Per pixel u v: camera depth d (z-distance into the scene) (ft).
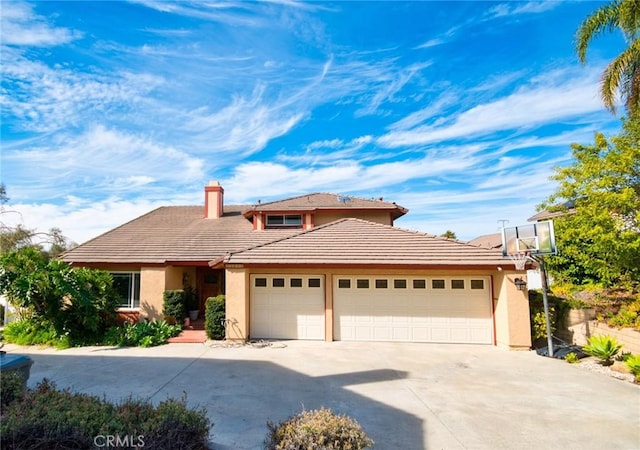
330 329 45.06
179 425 15.97
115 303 49.44
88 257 55.52
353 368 33.24
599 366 33.96
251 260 44.75
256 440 19.07
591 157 42.98
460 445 18.83
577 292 46.55
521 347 40.50
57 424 14.40
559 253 48.44
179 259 55.47
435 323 44.65
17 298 42.55
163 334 45.57
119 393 26.18
